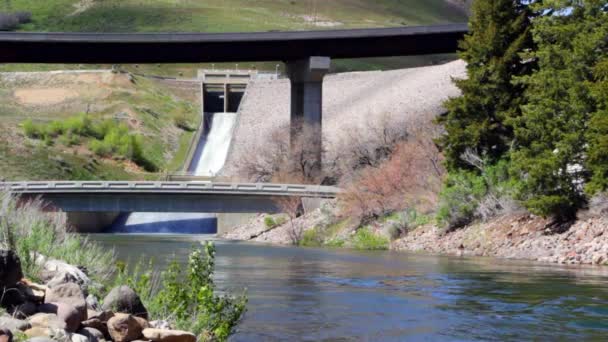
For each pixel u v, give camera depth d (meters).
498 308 24.16
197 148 178.00
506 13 59.69
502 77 58.75
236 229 101.25
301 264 44.25
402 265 43.06
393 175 74.94
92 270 19.09
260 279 33.91
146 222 133.12
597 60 48.84
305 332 19.48
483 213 59.06
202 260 16.66
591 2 50.47
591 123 46.00
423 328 20.31
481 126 59.03
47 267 15.41
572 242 48.28
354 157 97.44
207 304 15.70
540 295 27.56
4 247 15.42
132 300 14.09
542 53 51.94
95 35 98.94
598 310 23.73
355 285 31.25
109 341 12.37
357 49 104.12
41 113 190.62
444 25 99.88
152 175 156.00
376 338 18.78
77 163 151.00
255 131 161.38
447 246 59.34
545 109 50.62
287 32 101.50
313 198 89.19
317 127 102.38
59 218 21.61
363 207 75.38
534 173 50.50
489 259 48.72
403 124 98.12
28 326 10.78
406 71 153.25
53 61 104.12
